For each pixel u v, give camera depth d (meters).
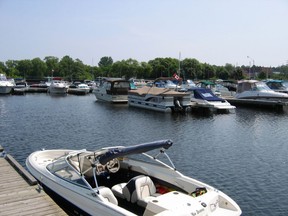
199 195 7.12
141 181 7.77
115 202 7.37
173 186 8.16
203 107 34.16
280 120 29.09
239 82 41.22
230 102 40.72
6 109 34.50
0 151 12.76
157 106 34.12
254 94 38.38
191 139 19.98
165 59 118.62
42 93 60.62
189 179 7.94
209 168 13.84
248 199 10.62
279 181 12.34
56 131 21.86
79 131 22.00
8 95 54.78
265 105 37.62
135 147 7.56
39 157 10.70
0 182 9.12
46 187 8.66
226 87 58.81
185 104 33.75
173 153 16.25
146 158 14.42
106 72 129.38
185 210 6.25
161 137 20.42
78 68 130.00
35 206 7.55
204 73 120.50
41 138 19.50
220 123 26.80
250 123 27.08
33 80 87.12
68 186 7.91
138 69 116.31
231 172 13.35
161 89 35.66
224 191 11.29
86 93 59.06
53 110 34.09
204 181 12.24
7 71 115.81
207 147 17.78
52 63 130.75
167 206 6.37
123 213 6.36
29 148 16.95
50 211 7.30
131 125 24.95
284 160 15.30
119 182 9.38
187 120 28.22
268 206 10.12
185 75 115.75
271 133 22.45
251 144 18.77
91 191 7.22
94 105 39.81
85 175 8.89
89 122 26.12
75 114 31.06
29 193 8.32
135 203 7.73
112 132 21.83
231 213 6.75
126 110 34.69
